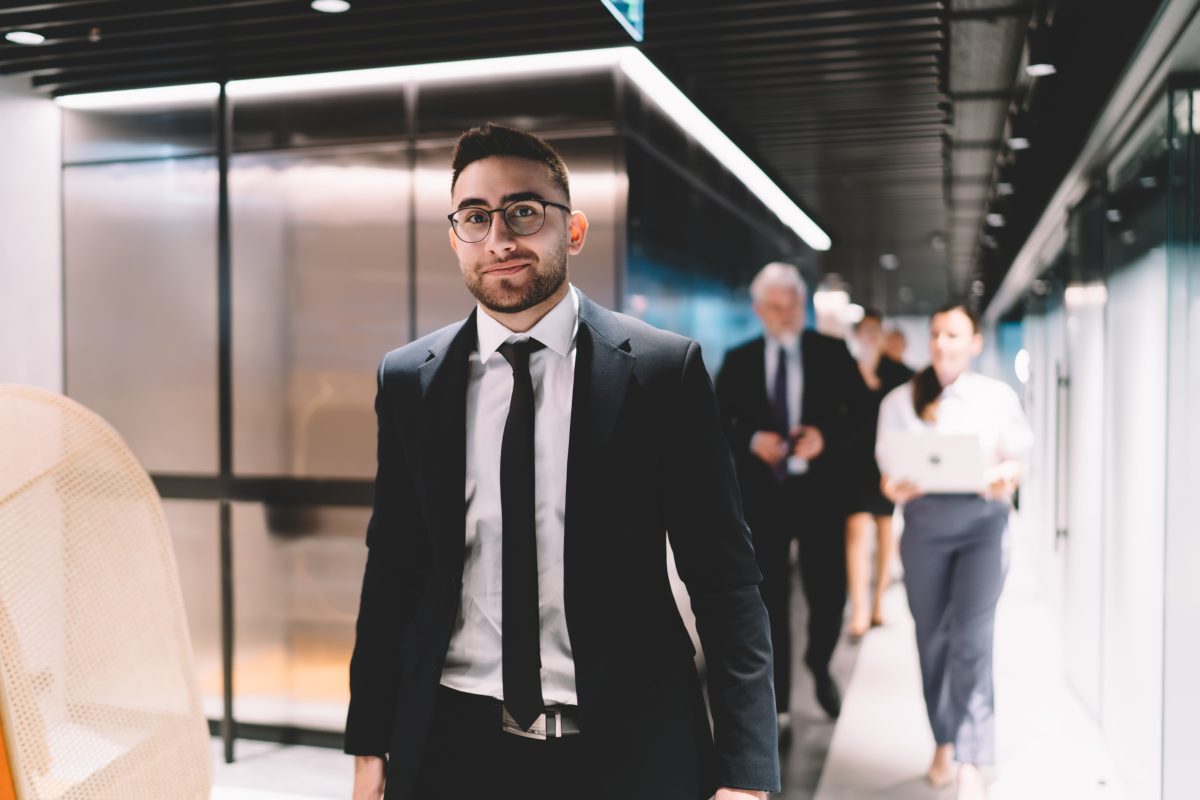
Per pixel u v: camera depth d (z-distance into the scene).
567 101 4.54
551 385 1.60
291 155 4.91
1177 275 3.17
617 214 4.51
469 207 1.54
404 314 4.78
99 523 1.91
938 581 3.73
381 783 1.69
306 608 4.93
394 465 1.68
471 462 1.61
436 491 1.60
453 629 1.59
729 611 1.56
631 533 1.53
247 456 5.02
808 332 4.04
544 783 1.53
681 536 1.60
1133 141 3.70
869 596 4.29
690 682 1.57
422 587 1.72
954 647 3.72
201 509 5.09
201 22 4.15
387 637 1.69
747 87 4.98
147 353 5.13
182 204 5.06
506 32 4.27
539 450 1.58
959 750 3.71
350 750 1.68
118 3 4.02
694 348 1.61
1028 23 3.86
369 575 1.70
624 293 4.53
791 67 4.66
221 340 5.02
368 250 4.82
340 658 4.90
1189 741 3.24
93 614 1.87
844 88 4.98
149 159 5.10
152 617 1.97
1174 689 3.26
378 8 3.99
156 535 2.01
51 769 1.76
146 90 5.07
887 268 12.75
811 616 4.16
